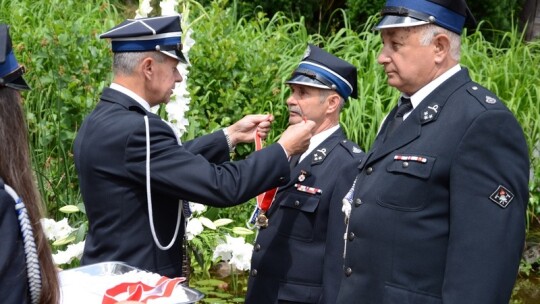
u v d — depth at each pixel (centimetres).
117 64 281
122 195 272
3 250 171
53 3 646
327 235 304
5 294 171
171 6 404
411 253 243
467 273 232
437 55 251
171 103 406
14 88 181
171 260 282
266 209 320
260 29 699
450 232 238
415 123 251
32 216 179
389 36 255
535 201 557
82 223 424
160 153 271
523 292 498
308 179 317
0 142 177
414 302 241
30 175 181
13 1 676
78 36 539
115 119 273
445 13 249
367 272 252
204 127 540
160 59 280
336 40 652
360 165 267
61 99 505
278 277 316
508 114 240
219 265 502
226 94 547
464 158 237
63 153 471
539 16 779
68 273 226
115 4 764
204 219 401
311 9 732
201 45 562
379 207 250
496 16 720
